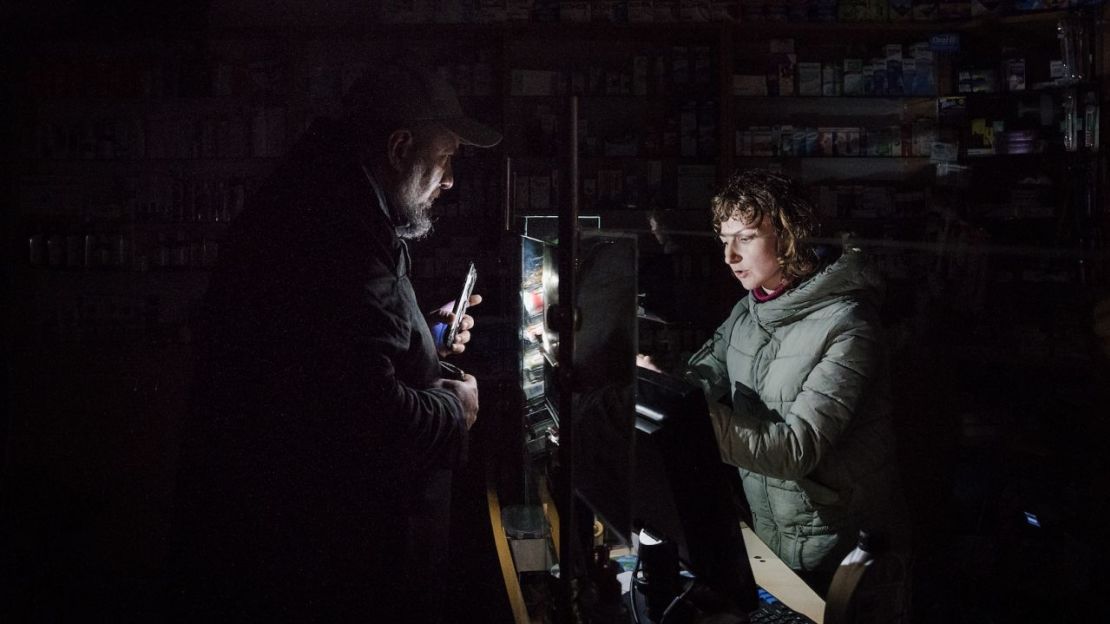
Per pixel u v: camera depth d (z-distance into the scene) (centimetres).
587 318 111
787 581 145
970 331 404
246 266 149
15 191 428
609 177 433
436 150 171
